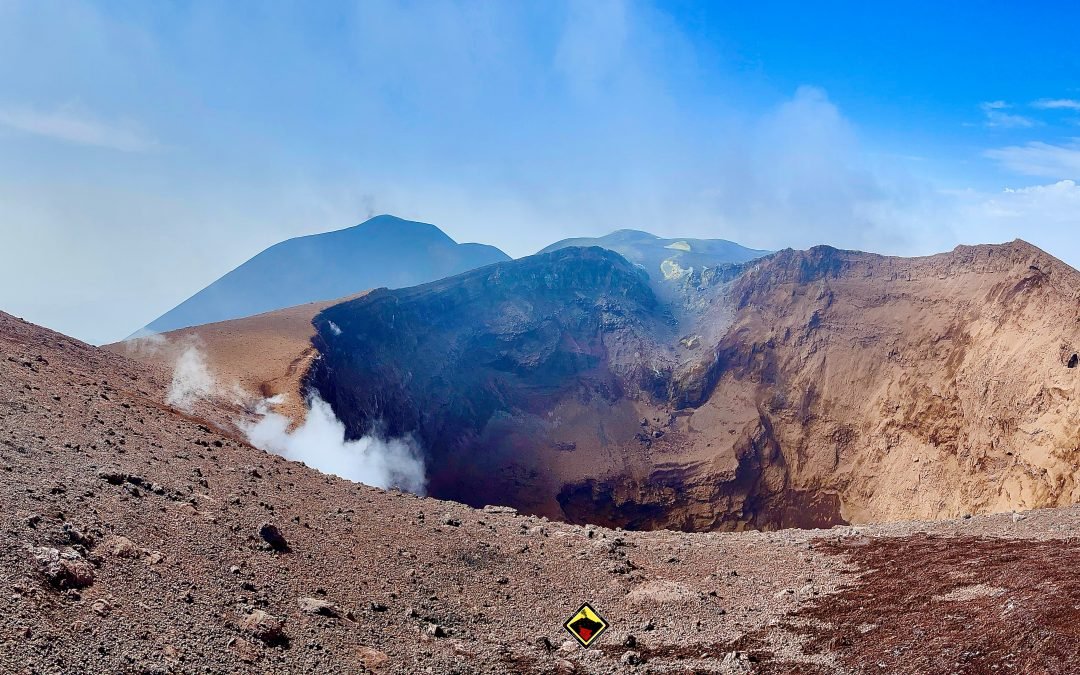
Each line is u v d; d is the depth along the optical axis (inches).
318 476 1581.0
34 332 2018.9
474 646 926.4
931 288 6387.8
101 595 720.3
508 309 7632.9
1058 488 3767.2
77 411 1346.0
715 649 946.1
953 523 1521.9
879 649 853.2
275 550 1026.1
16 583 668.7
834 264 7278.5
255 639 759.7
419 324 6742.1
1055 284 4842.5
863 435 5895.7
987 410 4702.3
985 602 924.0
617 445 6466.5
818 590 1149.1
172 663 650.8
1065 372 4153.5
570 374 7155.5
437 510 1534.2
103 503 941.2
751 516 5930.1
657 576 1277.1
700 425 6638.8
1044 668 704.4
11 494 852.0
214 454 1432.1
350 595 974.4
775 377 6702.8
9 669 552.7
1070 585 900.0
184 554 894.4
